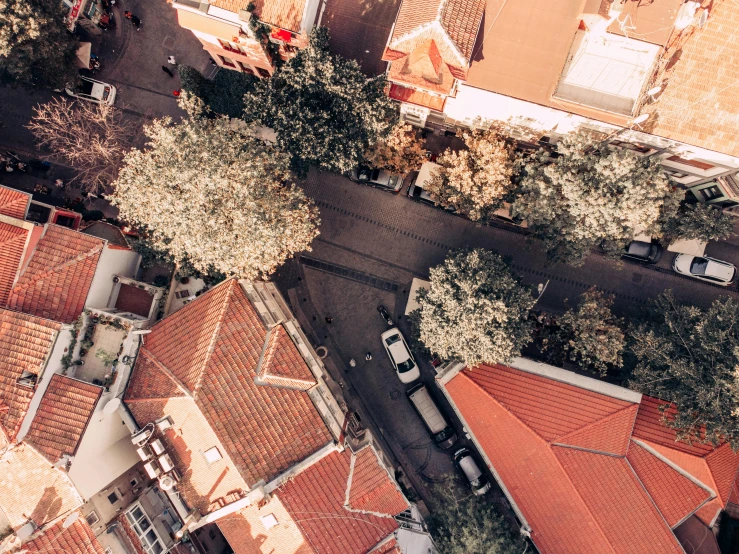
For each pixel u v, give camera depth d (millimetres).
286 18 38125
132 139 50281
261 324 39719
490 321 39812
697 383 39250
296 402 39688
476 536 42438
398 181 49000
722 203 45188
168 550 41438
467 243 50594
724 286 49281
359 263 51094
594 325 42625
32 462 35531
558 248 44000
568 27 37062
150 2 49875
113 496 40844
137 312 42594
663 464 42281
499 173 40000
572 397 42406
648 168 37969
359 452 41344
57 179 49531
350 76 38250
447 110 42406
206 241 36656
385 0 42062
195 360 37438
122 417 39125
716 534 45656
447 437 48688
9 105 49469
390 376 50938
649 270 50031
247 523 39531
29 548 35000
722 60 36469
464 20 36312
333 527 38938
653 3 35094
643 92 36312
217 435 36375
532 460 41812
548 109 37844
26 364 35406
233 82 47906
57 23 42406
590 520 40625
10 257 37438
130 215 40344
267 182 38125
